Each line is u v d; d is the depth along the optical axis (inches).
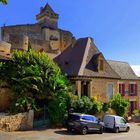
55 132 885.2
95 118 969.5
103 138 875.4
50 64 1000.9
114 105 1275.8
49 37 2289.6
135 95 1619.1
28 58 983.6
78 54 1326.3
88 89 1238.3
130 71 1665.8
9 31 2126.0
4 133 775.7
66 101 1014.4
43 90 952.9
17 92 935.7
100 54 1321.4
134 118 1439.5
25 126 877.2
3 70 981.2
